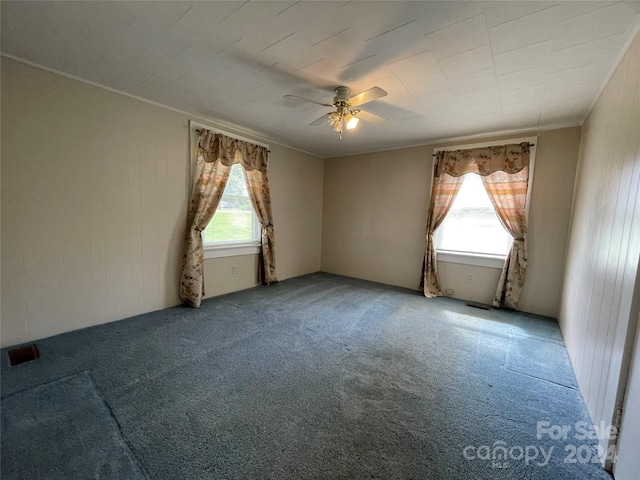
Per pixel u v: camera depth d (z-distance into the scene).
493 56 1.88
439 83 2.28
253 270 4.25
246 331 2.72
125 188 2.80
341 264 5.18
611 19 1.48
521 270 3.36
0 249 2.15
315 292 4.06
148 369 2.03
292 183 4.71
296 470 1.28
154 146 2.97
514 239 3.40
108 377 1.92
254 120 3.35
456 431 1.53
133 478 1.21
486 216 3.74
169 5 1.51
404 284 4.44
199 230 3.34
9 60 2.09
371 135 3.77
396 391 1.87
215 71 2.23
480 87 2.33
